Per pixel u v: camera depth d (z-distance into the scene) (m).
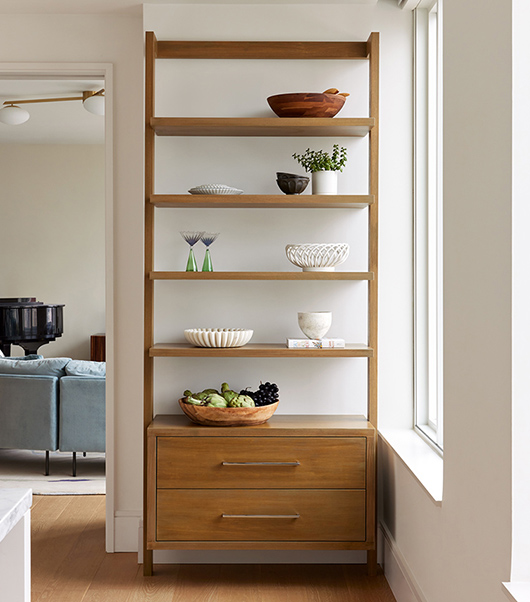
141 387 3.52
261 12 3.32
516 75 1.71
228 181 3.39
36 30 3.49
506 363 1.75
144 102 3.29
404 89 3.38
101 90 5.61
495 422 1.82
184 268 3.40
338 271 3.38
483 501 1.91
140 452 3.51
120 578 3.14
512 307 1.71
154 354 3.10
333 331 3.41
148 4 3.31
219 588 3.03
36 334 6.65
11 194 8.12
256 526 3.03
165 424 3.13
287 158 3.39
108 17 3.49
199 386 3.39
